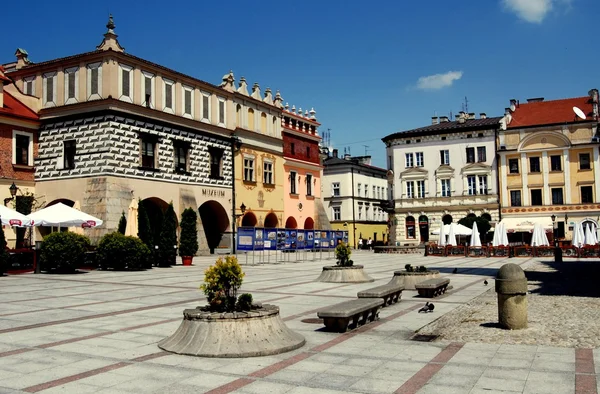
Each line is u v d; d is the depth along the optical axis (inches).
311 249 1686.8
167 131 1722.4
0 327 498.9
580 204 2463.1
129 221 1320.1
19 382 326.3
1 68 1603.1
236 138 2020.2
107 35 1546.5
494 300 692.7
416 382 327.9
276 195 2281.0
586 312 582.6
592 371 347.9
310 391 310.0
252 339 395.5
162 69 1705.2
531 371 349.7
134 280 972.6
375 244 3280.0
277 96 2322.8
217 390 310.8
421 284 718.5
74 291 794.8
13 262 1146.0
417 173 2753.4
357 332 481.7
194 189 1819.6
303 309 616.7
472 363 371.6
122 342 433.7
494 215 2588.6
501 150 2581.2
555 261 1624.0
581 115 2362.2
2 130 1528.1
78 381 327.9
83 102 1558.8
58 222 1155.9
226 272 415.5
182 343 398.6
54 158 1598.2
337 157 3555.6
